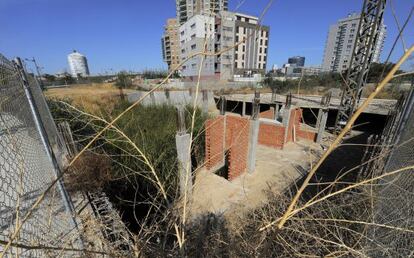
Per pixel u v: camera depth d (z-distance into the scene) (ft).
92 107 16.83
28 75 10.51
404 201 5.53
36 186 7.14
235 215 12.42
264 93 62.13
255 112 19.29
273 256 5.68
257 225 7.47
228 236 8.08
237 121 19.47
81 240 6.00
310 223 6.56
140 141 16.63
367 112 39.47
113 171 13.58
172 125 23.97
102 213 9.78
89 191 10.98
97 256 5.39
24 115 7.72
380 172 9.50
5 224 4.57
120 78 56.80
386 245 5.17
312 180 20.29
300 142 31.68
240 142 19.10
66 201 7.17
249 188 17.99
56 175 7.17
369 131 41.91
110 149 15.64
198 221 10.95
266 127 29.55
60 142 15.10
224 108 19.75
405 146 7.68
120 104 31.01
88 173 11.43
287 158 25.72
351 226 6.99
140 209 12.82
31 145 8.00
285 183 19.26
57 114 19.26
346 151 27.89
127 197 13.66
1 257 3.51
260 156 26.16
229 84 65.41
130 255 5.17
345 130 2.01
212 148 19.04
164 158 16.03
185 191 4.73
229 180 18.78
